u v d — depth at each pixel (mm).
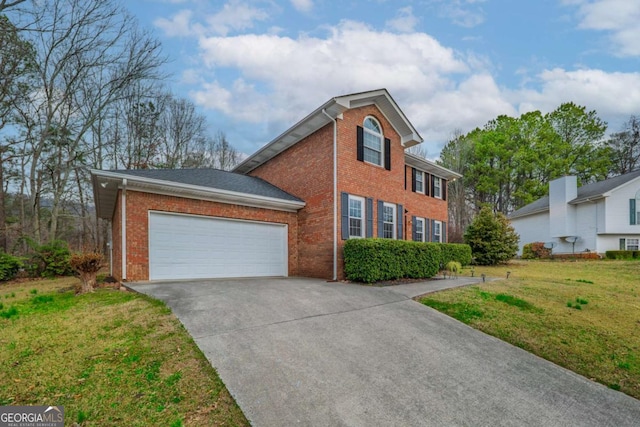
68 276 13359
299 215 12539
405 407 3334
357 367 4102
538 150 31625
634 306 7688
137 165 23188
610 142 33062
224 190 10180
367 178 12203
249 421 2965
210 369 3779
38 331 4832
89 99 18703
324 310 6324
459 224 31938
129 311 5680
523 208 26844
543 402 3666
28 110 17156
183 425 2865
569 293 8516
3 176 18266
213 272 10242
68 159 19062
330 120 11453
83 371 3693
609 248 19906
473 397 3635
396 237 13242
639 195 19781
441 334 5426
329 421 3027
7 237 17000
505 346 5172
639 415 3596
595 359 4977
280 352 4352
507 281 10195
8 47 14594
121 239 8609
